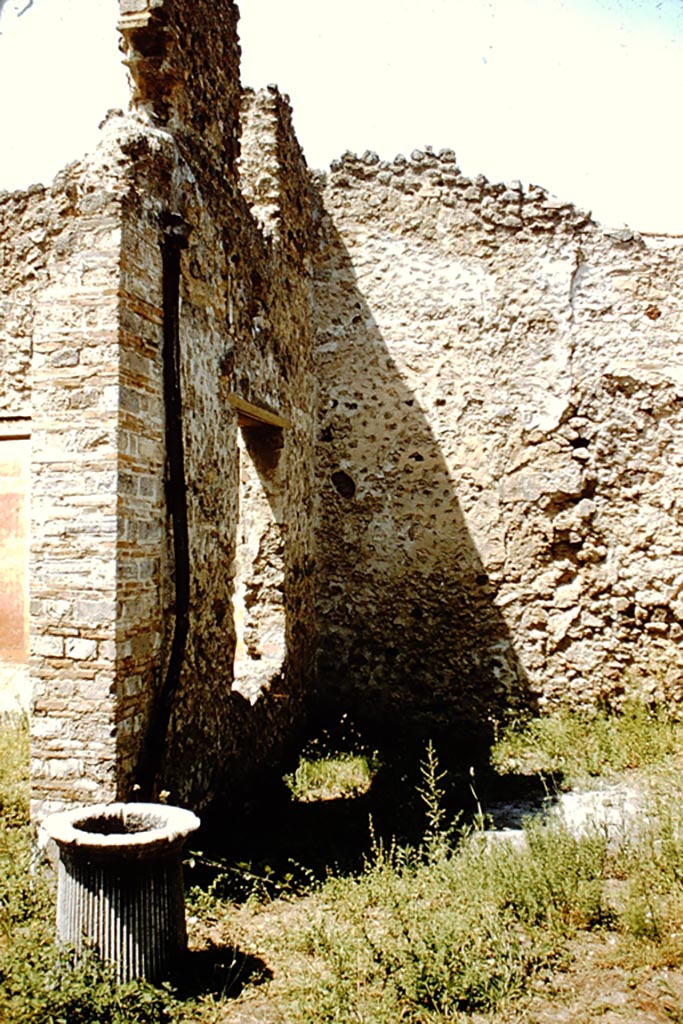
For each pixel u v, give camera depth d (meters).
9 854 3.37
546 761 5.71
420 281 7.05
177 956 2.80
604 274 6.93
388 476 7.01
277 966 2.88
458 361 6.96
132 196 3.57
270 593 6.00
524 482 6.83
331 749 6.06
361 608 6.98
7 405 6.57
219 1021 2.54
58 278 3.51
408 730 6.70
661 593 6.63
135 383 3.54
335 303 7.16
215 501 4.43
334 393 7.13
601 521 6.75
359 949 2.88
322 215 7.21
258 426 6.05
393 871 3.52
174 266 3.85
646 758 5.58
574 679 6.69
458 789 5.08
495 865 3.46
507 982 2.70
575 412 6.82
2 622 6.61
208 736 4.21
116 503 3.36
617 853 3.74
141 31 4.01
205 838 4.00
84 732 3.32
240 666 5.75
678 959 2.90
